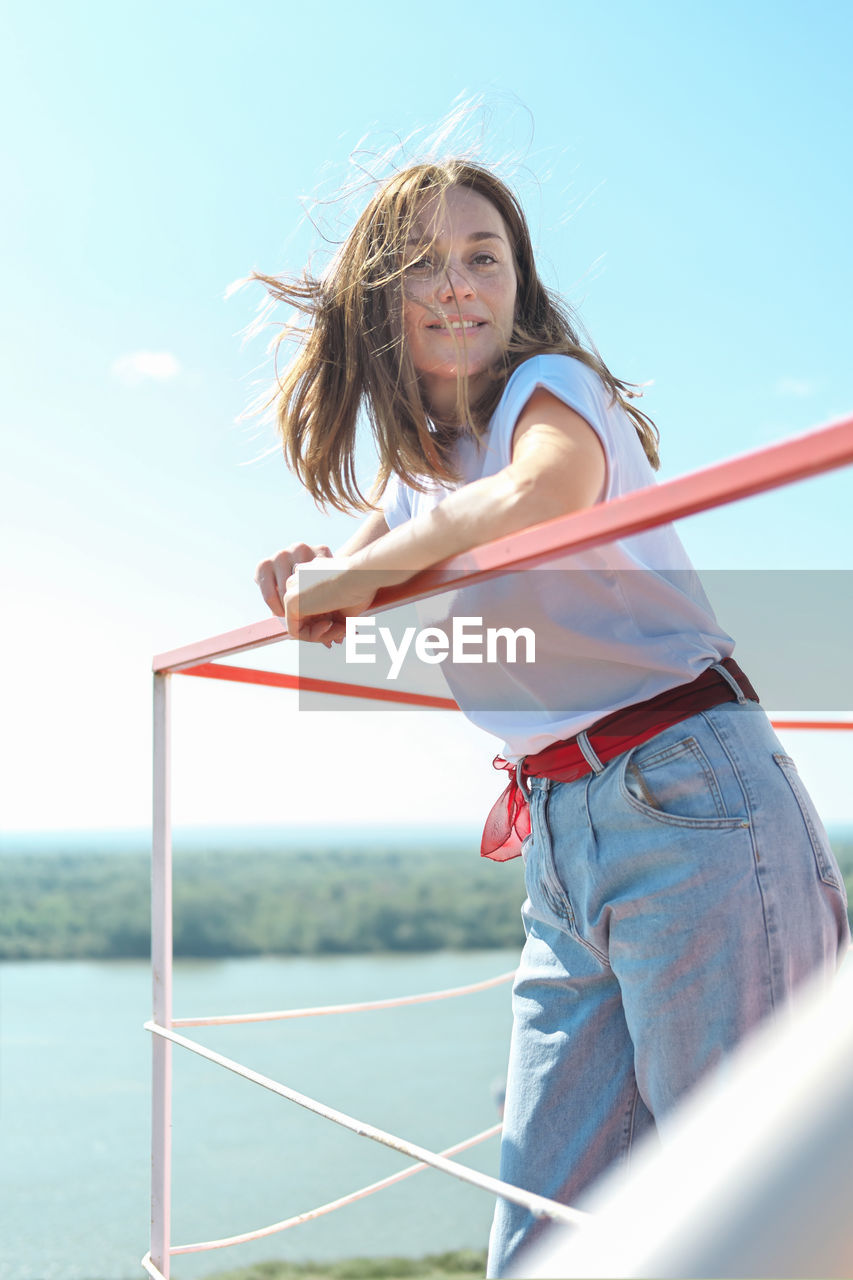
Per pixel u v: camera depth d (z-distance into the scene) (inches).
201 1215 1238.3
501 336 46.0
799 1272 17.4
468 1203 1237.1
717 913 36.2
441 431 49.2
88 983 2177.7
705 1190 19.0
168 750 54.9
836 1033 19.8
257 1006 2020.2
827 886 38.2
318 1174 1307.8
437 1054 1749.5
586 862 39.8
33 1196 1289.4
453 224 46.1
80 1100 1599.4
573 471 34.5
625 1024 43.0
